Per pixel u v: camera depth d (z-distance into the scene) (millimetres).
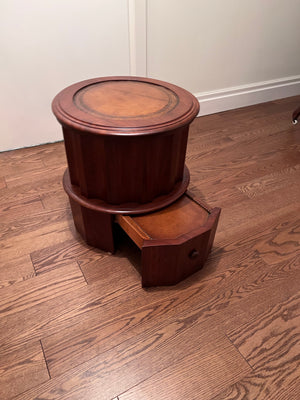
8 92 1623
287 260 1172
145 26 1751
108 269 1117
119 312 981
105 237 1119
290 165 1758
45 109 1770
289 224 1343
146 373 834
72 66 1698
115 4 1606
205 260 1113
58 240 1230
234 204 1453
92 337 913
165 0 1743
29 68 1601
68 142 988
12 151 1808
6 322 941
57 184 1548
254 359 870
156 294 1037
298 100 2645
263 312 991
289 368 852
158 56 1931
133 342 903
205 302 1017
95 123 850
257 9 2080
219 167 1724
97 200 1047
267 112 2408
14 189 1502
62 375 825
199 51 2055
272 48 2348
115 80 1168
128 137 832
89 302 1007
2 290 1032
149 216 1026
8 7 1397
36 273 1093
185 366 852
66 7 1509
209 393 798
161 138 911
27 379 815
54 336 912
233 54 2207
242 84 2414
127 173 952
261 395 796
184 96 1048
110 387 803
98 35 1663
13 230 1268
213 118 2299
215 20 1979
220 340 914
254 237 1271
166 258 954
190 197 1111
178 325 950
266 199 1490
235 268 1135
